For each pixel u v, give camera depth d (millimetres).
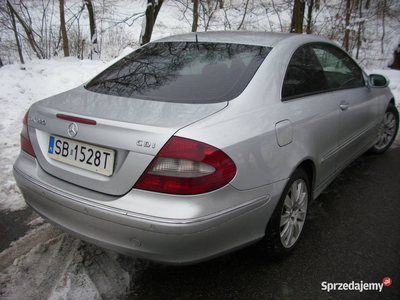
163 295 2170
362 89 3668
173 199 1757
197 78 2346
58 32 12805
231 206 1878
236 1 16156
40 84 7652
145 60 2713
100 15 14227
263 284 2277
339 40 13297
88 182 1958
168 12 18625
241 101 2119
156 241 1773
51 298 2086
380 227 2941
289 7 13609
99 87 2473
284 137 2238
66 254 2502
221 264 2453
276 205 2197
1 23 10797
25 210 3123
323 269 2426
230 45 2666
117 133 1851
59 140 2113
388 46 14922
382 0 14266
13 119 5691
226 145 1857
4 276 2273
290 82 2531
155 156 1762
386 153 4676
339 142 3086
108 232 1879
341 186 3688
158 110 1985
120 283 2244
